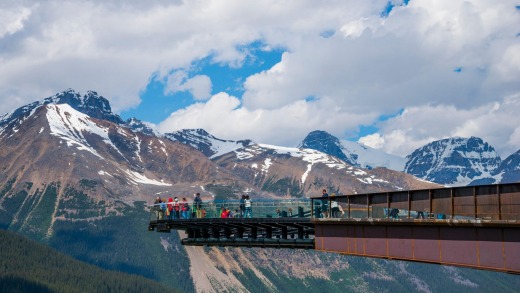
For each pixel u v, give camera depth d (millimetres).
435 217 53000
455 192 50250
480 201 48719
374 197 56594
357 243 56594
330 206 60688
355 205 58438
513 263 46156
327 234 59594
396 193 54531
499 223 46375
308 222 61656
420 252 51781
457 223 48875
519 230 46062
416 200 52969
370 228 55625
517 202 46594
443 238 50344
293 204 66500
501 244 46969
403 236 53094
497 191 47719
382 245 54562
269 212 68625
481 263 47875
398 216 54656
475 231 48406
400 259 53062
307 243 65312
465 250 48906
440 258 50375
